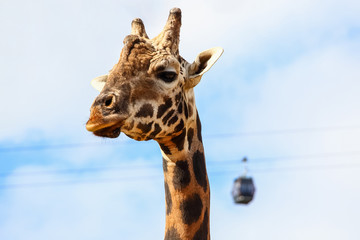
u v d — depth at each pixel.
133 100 19.80
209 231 21.70
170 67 20.48
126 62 20.23
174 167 21.52
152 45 20.91
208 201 21.84
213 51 21.56
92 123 18.81
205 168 22.12
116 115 19.11
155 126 20.38
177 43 21.39
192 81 21.53
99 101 19.17
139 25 21.91
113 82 19.83
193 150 21.80
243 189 61.31
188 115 21.55
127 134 20.31
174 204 21.42
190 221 21.22
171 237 21.25
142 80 20.14
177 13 21.59
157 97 20.28
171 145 21.41
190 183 21.45
